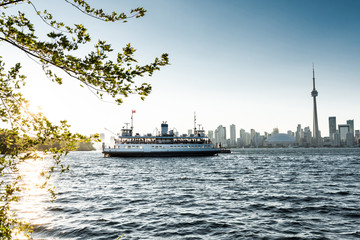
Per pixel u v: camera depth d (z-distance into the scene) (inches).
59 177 1530.5
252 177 1504.7
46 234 520.4
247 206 748.6
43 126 144.2
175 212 688.4
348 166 2385.6
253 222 593.9
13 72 145.0
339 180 1353.3
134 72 140.9
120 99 148.3
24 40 121.9
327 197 873.5
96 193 980.6
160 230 543.8
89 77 137.7
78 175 1664.6
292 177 1498.5
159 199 863.7
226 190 1039.0
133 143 3745.1
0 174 145.2
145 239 493.0
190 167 2304.4
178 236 508.4
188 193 973.8
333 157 4333.2
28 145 146.3
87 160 3826.3
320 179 1397.6
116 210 713.6
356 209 700.7
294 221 598.9
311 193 953.5
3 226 161.3
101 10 139.6
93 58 132.0
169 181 1342.3
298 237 493.4
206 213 676.1
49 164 2815.0
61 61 129.0
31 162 147.3
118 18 143.7
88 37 133.3
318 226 560.4
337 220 605.0
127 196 919.0
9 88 143.9
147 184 1234.6
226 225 573.3
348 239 481.1
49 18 132.1
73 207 746.2
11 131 143.2
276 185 1177.4
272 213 670.5
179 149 3791.8
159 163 2851.9
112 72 135.0
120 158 3806.6
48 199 847.1
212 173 1752.0
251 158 4050.2
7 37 126.7
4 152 143.1
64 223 591.2
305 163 2874.0
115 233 526.3
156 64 144.6
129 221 608.7
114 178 1494.8
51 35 124.7
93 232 531.5
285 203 783.7
